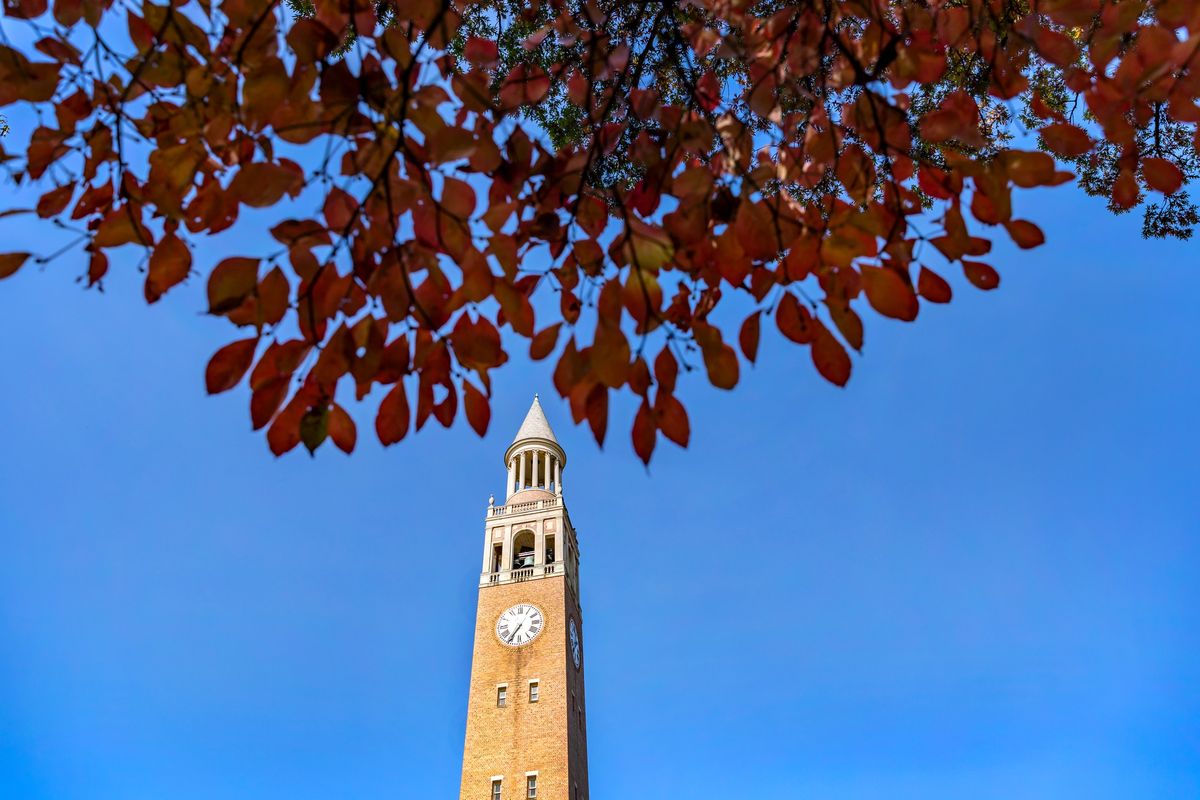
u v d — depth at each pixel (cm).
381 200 330
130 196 386
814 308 334
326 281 330
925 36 404
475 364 355
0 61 353
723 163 388
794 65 393
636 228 322
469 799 4247
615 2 430
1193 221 878
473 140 318
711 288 377
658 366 340
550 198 380
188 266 346
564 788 4228
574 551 5806
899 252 356
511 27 664
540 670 4672
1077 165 772
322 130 327
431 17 378
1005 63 415
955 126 355
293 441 361
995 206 338
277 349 336
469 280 328
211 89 345
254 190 312
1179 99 360
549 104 685
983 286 356
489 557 5303
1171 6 337
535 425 6525
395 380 352
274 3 343
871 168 373
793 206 378
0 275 345
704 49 424
